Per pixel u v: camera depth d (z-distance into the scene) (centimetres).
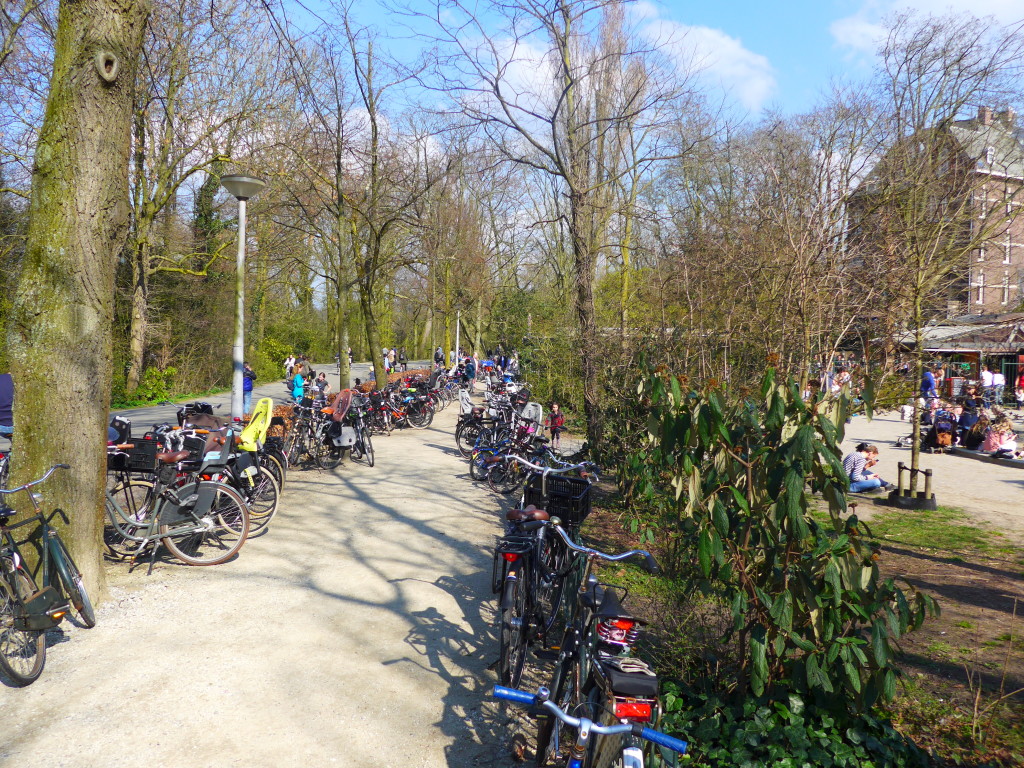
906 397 882
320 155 1588
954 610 560
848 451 1580
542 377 1928
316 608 521
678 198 1891
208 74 1745
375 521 788
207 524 602
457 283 3316
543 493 584
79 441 489
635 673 262
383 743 349
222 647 447
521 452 967
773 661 351
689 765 321
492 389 2223
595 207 1105
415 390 1844
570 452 1239
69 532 485
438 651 458
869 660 319
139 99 1584
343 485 990
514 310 3456
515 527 460
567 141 1042
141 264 2152
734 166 1228
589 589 333
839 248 723
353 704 385
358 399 1218
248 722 361
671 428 359
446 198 2698
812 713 341
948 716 383
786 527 328
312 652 446
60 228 476
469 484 1030
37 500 464
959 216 1084
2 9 1516
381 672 424
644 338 849
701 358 711
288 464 1094
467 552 683
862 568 318
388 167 1706
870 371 691
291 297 4225
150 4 496
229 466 689
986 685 423
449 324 3550
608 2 977
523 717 380
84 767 317
